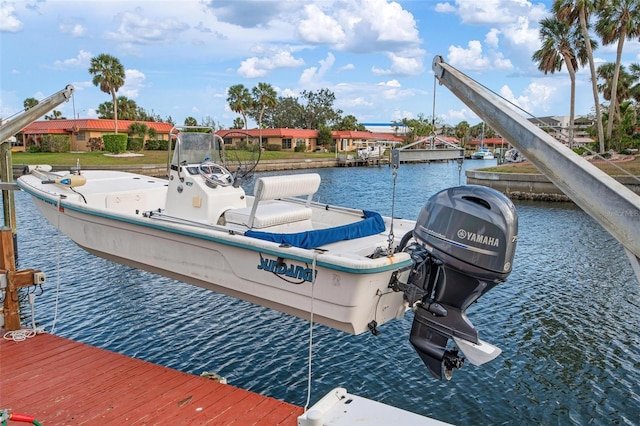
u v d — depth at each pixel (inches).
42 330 205.9
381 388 258.1
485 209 153.5
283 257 179.3
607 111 1924.2
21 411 145.5
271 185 208.2
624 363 283.6
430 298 162.1
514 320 345.4
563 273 462.3
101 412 145.3
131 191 301.6
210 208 239.1
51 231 610.5
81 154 1675.7
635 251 69.4
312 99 3661.4
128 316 343.6
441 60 115.5
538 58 1498.5
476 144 3681.1
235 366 278.4
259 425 139.4
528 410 239.3
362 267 159.3
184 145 259.8
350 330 173.6
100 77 1859.0
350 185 1339.8
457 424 228.5
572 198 78.0
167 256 221.9
